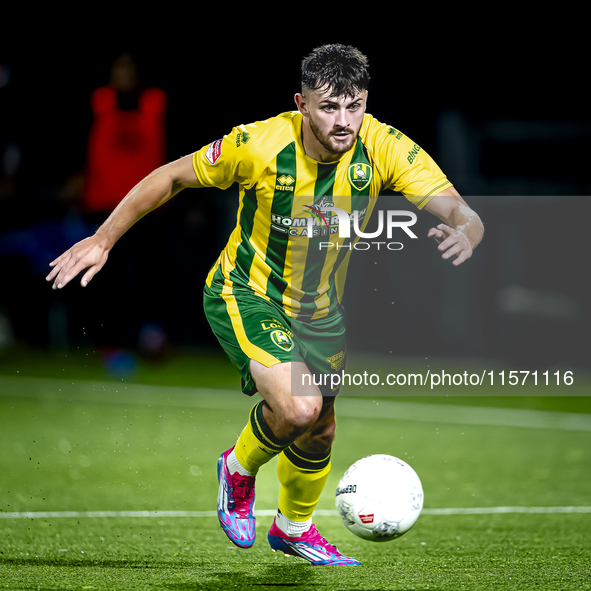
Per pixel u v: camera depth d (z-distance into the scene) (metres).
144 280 40.03
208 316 14.16
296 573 12.85
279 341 13.02
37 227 46.94
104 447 24.38
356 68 12.82
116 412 30.31
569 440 26.78
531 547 14.70
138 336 42.19
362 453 24.53
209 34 52.84
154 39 52.97
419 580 12.40
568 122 52.97
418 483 13.36
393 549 14.61
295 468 13.42
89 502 18.08
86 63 52.66
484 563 13.54
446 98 52.81
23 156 51.41
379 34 52.59
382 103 53.00
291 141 13.66
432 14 52.19
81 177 42.75
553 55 52.47
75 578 12.36
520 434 27.81
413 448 25.38
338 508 13.40
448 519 17.03
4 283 46.72
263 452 12.94
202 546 14.71
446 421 30.25
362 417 30.98
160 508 17.64
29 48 52.44
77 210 43.44
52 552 14.09
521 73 52.56
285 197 13.72
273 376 12.57
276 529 13.94
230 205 48.94
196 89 53.28
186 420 29.06
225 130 53.44
